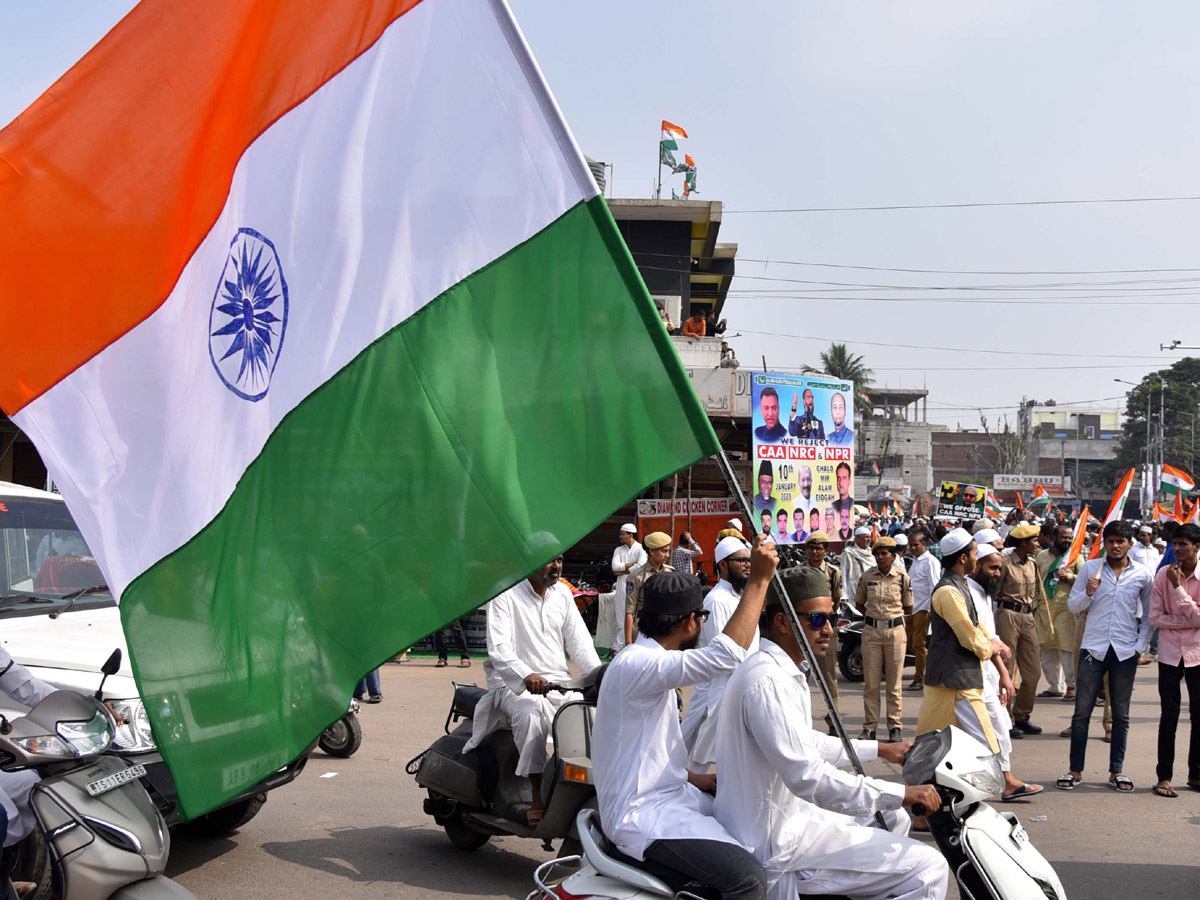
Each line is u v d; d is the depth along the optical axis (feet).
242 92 11.90
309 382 11.52
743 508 11.78
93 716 13.44
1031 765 30.14
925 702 25.04
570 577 65.98
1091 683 27.48
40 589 22.04
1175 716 26.40
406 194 11.55
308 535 11.30
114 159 11.91
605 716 12.32
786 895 11.94
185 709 11.16
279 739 11.02
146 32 11.91
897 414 323.37
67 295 11.87
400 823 23.35
